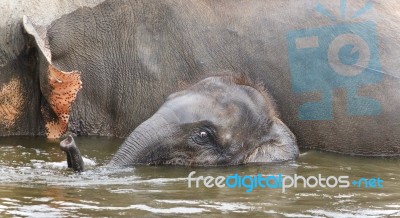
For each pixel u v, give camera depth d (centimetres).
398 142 1318
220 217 977
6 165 1186
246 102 1273
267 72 1341
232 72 1348
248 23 1350
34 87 1364
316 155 1313
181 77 1361
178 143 1238
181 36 1359
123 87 1373
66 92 1304
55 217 956
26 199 1020
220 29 1355
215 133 1245
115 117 1382
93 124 1386
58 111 1332
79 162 1160
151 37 1366
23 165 1190
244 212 1002
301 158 1292
